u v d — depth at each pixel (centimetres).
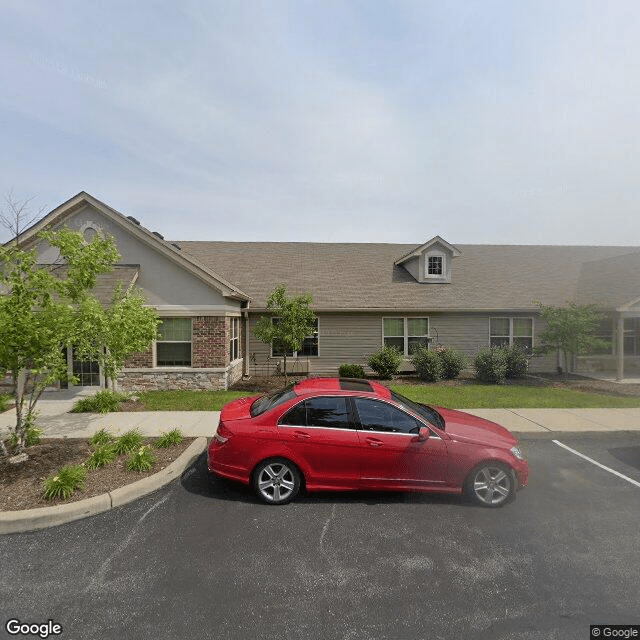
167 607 303
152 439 695
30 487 488
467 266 1844
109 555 371
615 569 357
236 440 486
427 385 1305
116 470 544
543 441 735
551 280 1753
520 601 315
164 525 427
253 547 386
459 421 544
